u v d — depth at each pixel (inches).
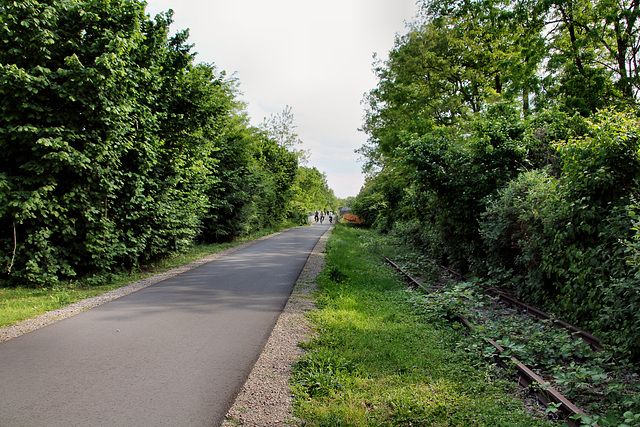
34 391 158.4
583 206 270.8
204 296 338.6
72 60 356.8
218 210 877.8
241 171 979.3
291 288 377.7
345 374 183.5
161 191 518.0
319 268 514.9
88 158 388.2
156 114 489.4
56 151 369.4
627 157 255.6
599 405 165.8
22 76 338.0
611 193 265.1
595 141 269.6
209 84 582.9
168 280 421.7
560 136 454.9
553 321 282.0
